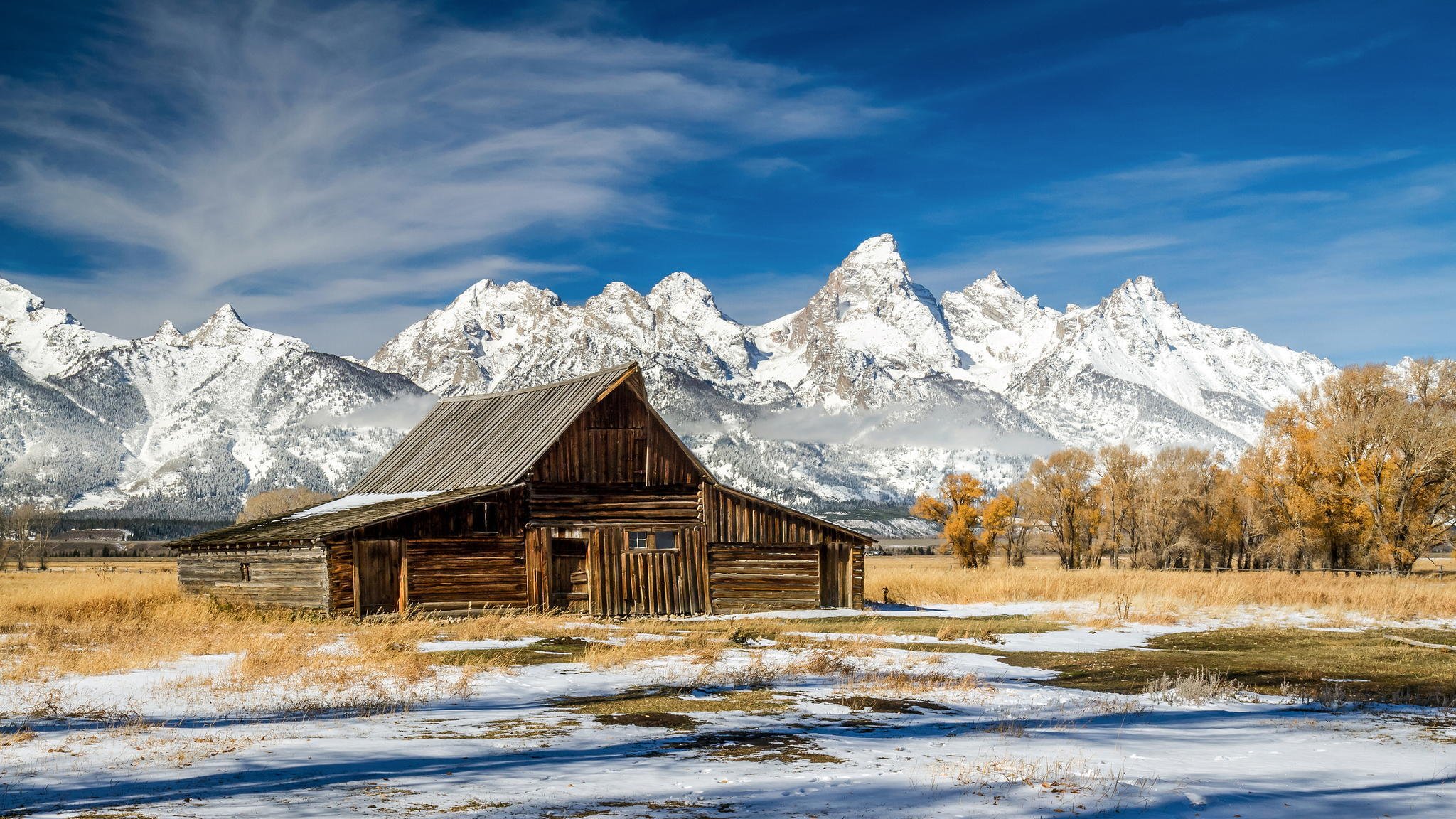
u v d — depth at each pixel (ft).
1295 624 114.73
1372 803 34.60
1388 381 239.50
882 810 32.73
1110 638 100.42
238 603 126.41
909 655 80.69
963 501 369.50
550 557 128.57
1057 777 37.68
